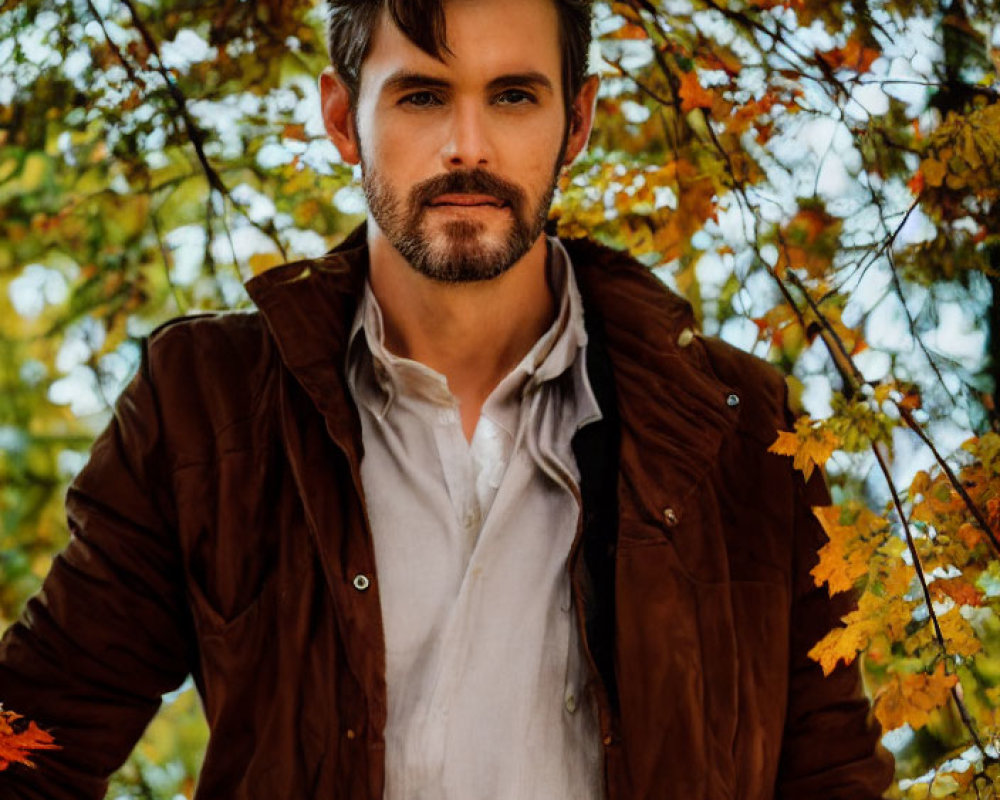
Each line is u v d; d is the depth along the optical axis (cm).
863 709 298
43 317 502
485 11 268
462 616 270
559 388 288
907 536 293
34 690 284
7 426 520
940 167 329
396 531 277
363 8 275
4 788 280
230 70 434
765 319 376
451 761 266
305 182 424
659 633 275
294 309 283
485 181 268
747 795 279
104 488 286
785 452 286
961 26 371
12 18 420
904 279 362
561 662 273
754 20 380
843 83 374
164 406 286
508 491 278
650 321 291
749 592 286
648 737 271
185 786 520
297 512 277
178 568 284
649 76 419
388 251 283
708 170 387
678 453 285
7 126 441
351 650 266
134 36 427
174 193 470
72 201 480
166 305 499
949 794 315
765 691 284
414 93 270
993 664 374
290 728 268
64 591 285
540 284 288
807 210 386
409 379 282
